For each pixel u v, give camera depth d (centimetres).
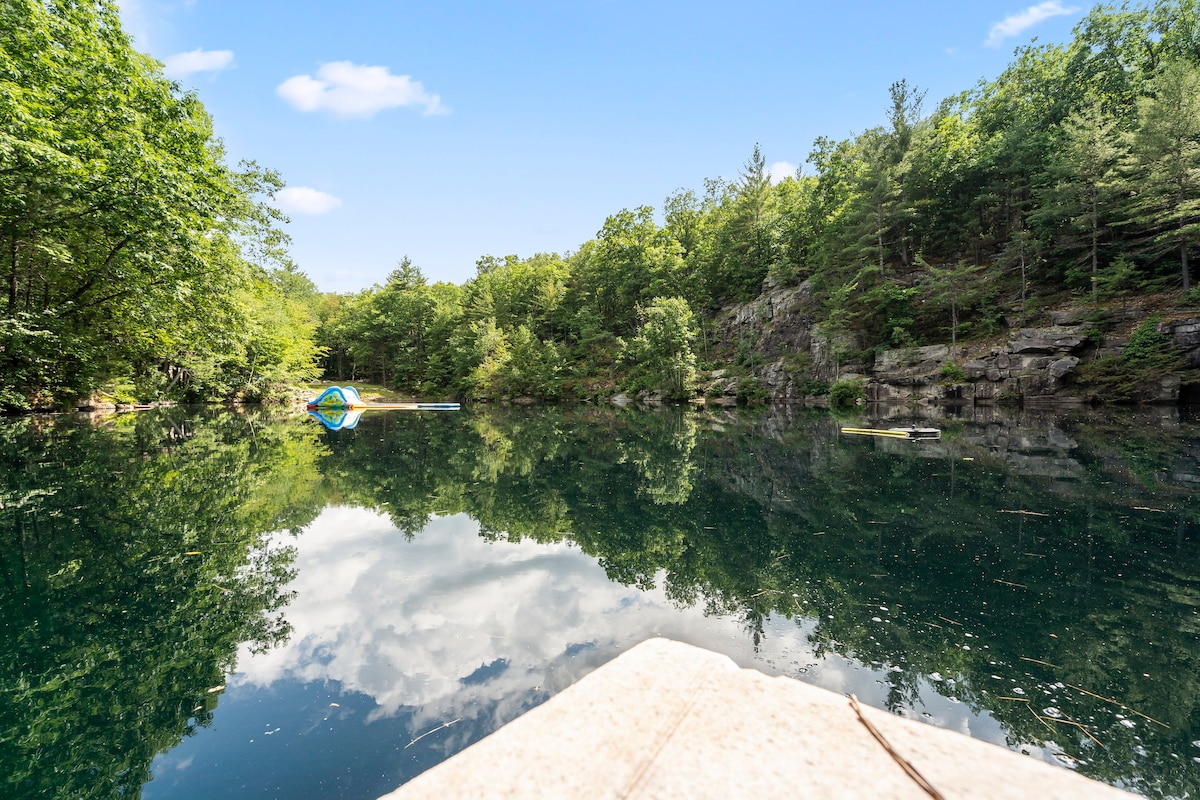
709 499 817
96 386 1791
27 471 948
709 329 4484
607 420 2541
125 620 401
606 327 5103
